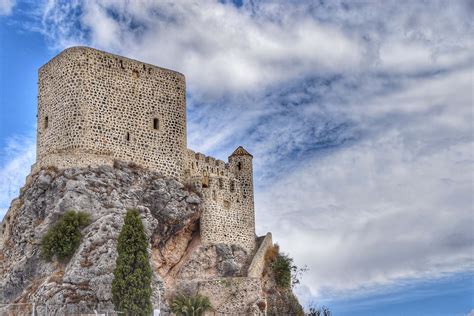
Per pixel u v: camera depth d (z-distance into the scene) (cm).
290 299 8900
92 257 7088
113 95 8500
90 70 8412
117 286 6606
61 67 8500
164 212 8319
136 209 7588
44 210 7806
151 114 8775
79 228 7425
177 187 8600
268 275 8956
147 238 7112
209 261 8581
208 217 8788
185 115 9125
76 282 6869
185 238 8744
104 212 7662
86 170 7969
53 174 8031
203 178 8931
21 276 7444
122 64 8681
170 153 8825
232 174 9519
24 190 8369
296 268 9275
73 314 6650
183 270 8412
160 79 8988
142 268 6725
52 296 6756
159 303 7050
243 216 9212
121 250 6756
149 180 8400
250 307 8088
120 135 8425
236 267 8650
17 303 6938
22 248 7706
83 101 8262
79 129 8169
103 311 6625
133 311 6512
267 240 9175
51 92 8562
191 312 7512
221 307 8112
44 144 8462
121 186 8075
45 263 7312
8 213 8419
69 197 7625
